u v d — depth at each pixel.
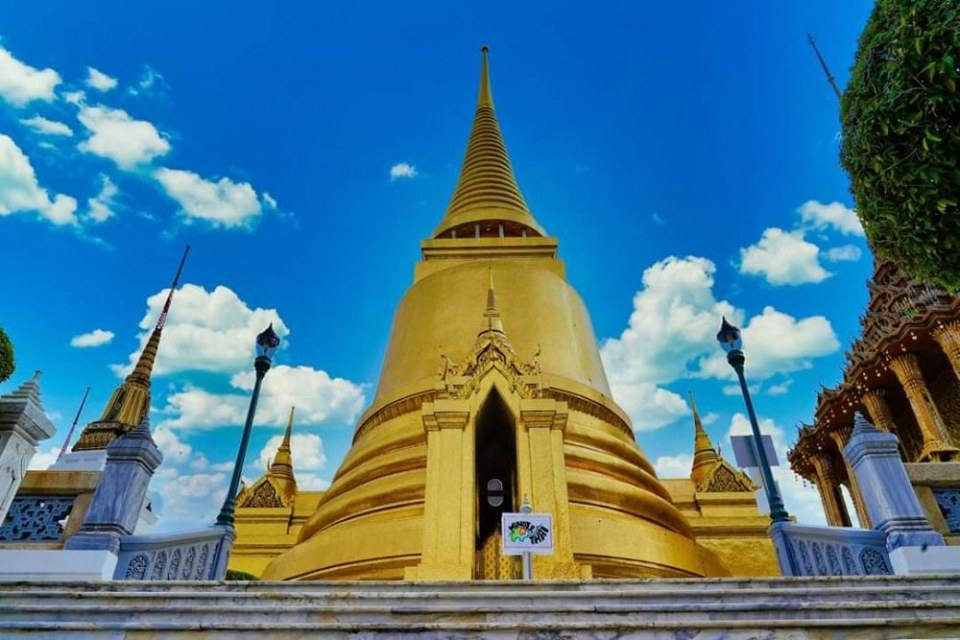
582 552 13.34
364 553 13.70
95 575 8.74
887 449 9.68
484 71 40.22
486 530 15.15
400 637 6.31
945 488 10.27
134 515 9.77
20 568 8.82
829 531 9.52
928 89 6.88
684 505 24.27
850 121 7.90
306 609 6.58
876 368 26.94
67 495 10.57
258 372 13.30
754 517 23.06
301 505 25.47
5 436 10.21
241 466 11.91
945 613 6.59
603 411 18.45
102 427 21.52
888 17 7.36
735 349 13.39
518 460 14.16
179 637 6.41
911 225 7.51
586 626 6.31
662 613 6.48
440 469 13.77
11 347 10.25
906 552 8.65
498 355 16.30
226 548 10.81
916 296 25.92
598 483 15.28
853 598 6.73
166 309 26.48
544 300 20.97
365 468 16.52
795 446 32.81
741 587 6.88
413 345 20.11
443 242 24.73
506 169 30.88
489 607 6.51
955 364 23.31
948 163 6.95
